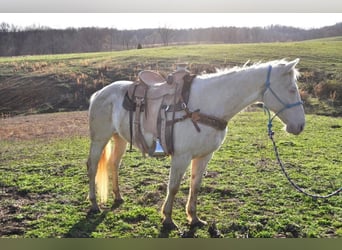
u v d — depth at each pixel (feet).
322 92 56.18
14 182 20.20
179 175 13.24
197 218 14.43
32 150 29.78
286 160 24.49
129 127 14.61
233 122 39.83
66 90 64.44
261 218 14.98
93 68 75.87
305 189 18.60
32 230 14.05
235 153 26.55
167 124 13.06
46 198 17.71
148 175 21.39
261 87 12.72
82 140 33.94
